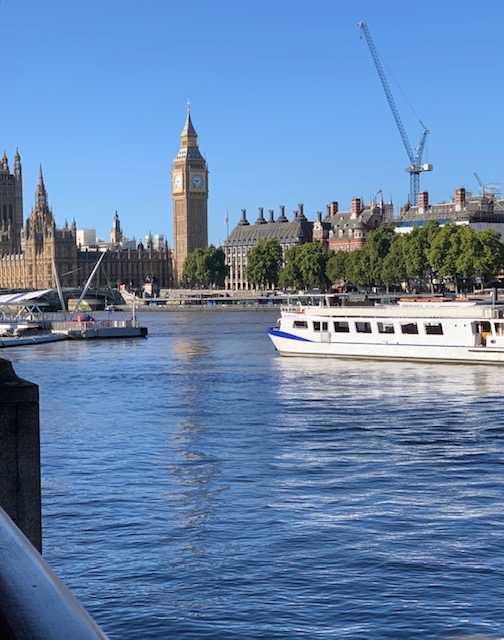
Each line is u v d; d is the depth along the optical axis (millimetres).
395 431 64812
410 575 32969
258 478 49875
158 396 90000
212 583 32406
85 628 3217
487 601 30188
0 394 10148
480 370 102875
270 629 28172
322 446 59406
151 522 40656
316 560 34812
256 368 113812
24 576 3496
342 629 27953
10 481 10297
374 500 44375
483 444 59188
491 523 39781
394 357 113875
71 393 94750
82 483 49125
